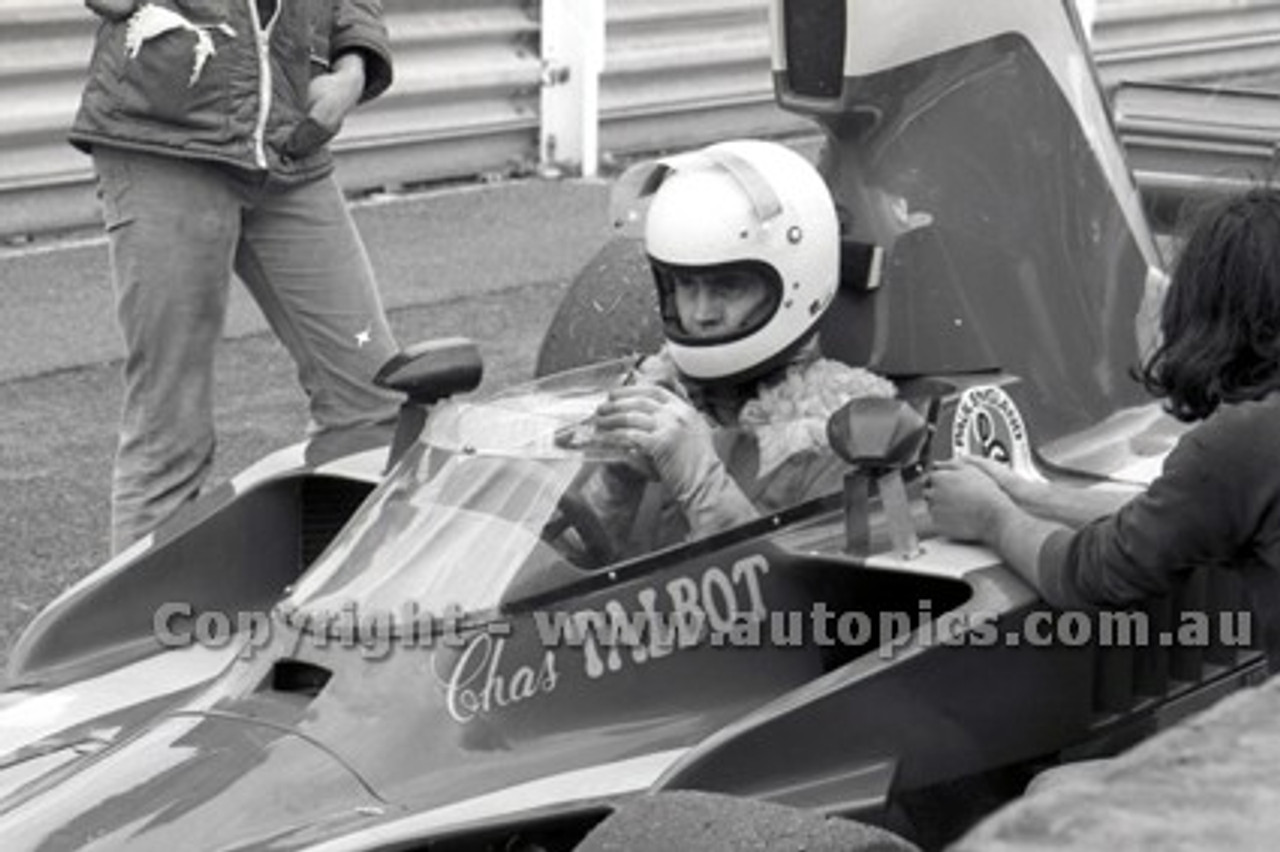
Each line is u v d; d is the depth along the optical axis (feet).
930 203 17.39
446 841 12.56
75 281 35.65
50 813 12.92
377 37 22.20
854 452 14.23
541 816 12.78
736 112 47.83
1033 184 17.87
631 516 14.65
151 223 20.92
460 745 13.43
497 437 15.06
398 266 37.58
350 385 22.27
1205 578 15.99
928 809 15.44
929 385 17.04
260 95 21.02
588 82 44.32
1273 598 13.55
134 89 20.76
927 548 14.98
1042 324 17.76
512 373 32.12
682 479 14.64
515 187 43.60
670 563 14.32
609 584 14.12
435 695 13.55
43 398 30.60
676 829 11.28
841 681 13.71
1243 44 57.06
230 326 34.06
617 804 12.95
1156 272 18.88
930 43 17.22
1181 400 13.91
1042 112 17.97
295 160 21.52
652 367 16.51
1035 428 17.40
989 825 5.46
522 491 14.51
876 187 17.40
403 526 14.65
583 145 44.70
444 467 14.96
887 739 13.93
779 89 17.85
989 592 14.39
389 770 13.20
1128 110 25.12
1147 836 5.33
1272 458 13.23
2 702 15.44
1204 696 16.17
